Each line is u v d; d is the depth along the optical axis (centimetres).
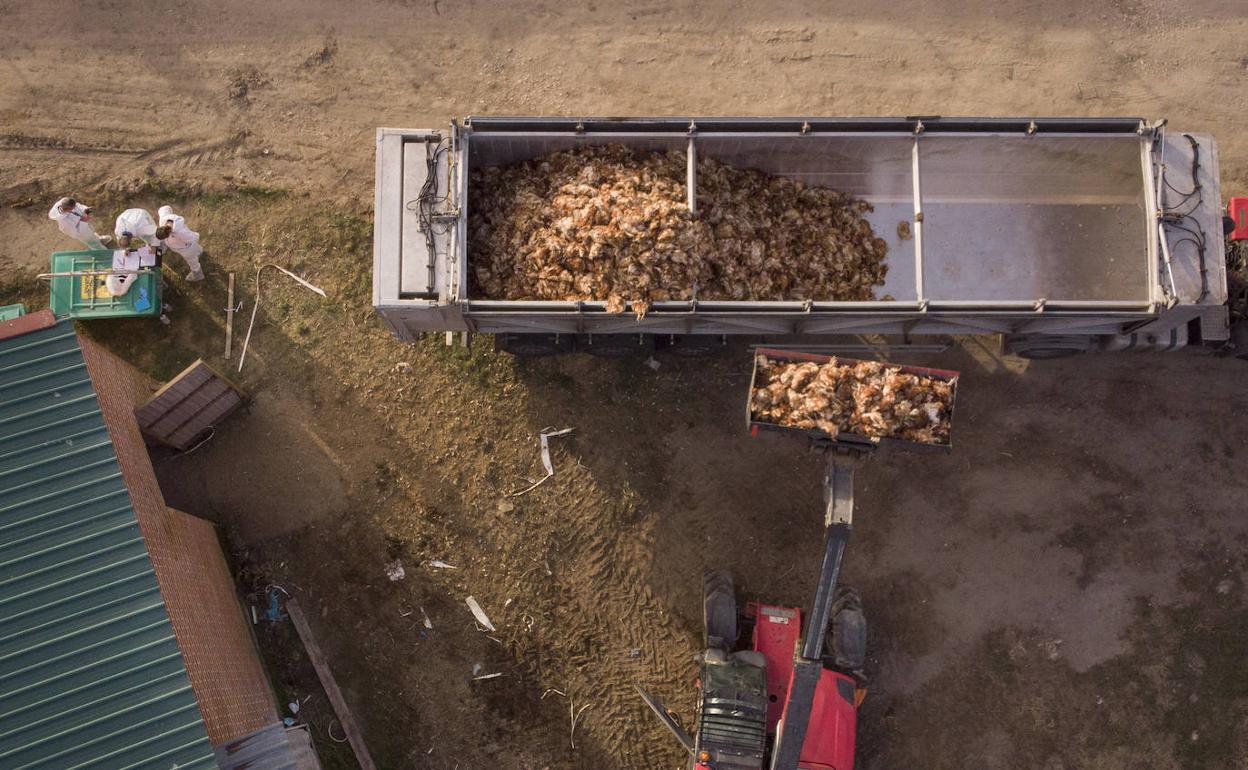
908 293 1048
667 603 1170
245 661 1086
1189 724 1148
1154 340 1062
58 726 841
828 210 1038
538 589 1173
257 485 1184
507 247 972
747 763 1019
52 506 885
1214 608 1161
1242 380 1174
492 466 1185
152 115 1223
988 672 1162
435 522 1180
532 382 1193
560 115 1207
